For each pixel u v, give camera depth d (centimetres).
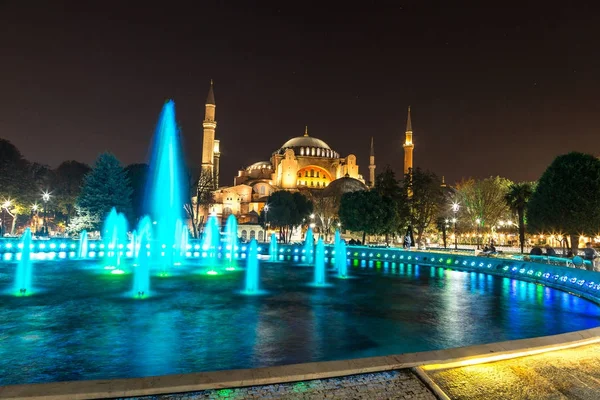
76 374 773
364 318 1308
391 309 1475
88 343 979
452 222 6894
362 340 1039
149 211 6316
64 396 512
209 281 2161
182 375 584
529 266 2436
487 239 7800
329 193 9519
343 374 620
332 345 988
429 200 6012
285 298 1669
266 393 558
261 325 1184
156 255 3950
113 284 1961
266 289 1912
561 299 1753
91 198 5731
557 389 628
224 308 1434
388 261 3859
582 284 1861
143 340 1011
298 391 567
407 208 6069
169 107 5591
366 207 5659
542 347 768
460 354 705
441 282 2303
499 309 1512
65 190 7262
